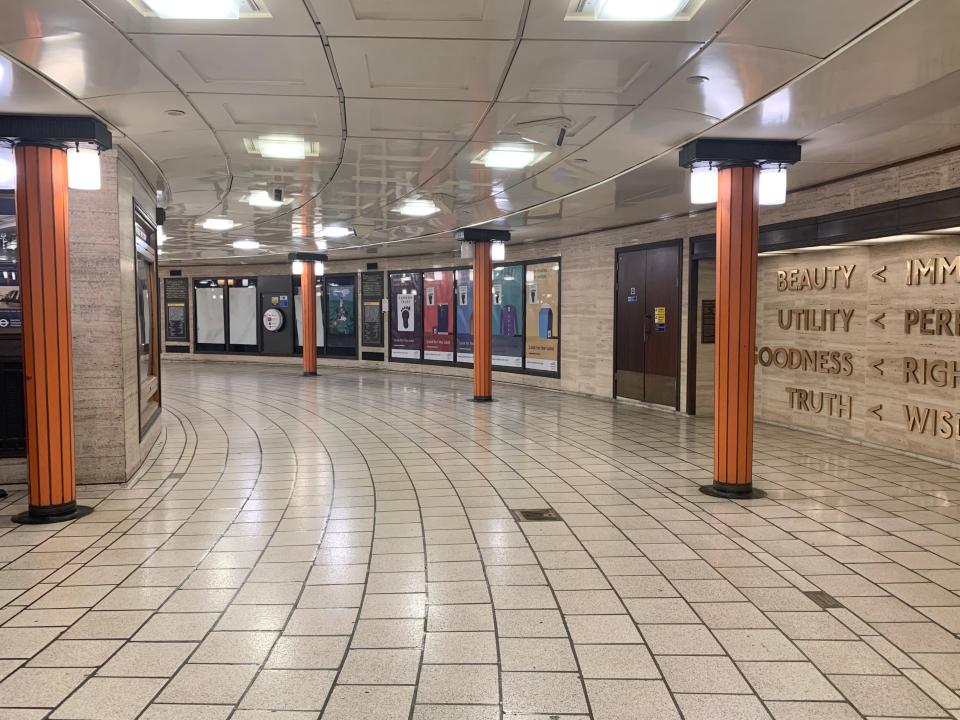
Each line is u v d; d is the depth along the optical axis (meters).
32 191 5.32
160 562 4.48
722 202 6.11
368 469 7.23
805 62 4.24
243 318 22.84
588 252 13.27
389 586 4.05
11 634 3.47
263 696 2.88
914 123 5.54
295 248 16.83
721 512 5.56
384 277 19.55
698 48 4.05
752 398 6.05
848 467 7.12
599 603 3.80
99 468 6.41
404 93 4.88
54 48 3.99
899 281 7.67
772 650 3.27
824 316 8.80
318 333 21.34
